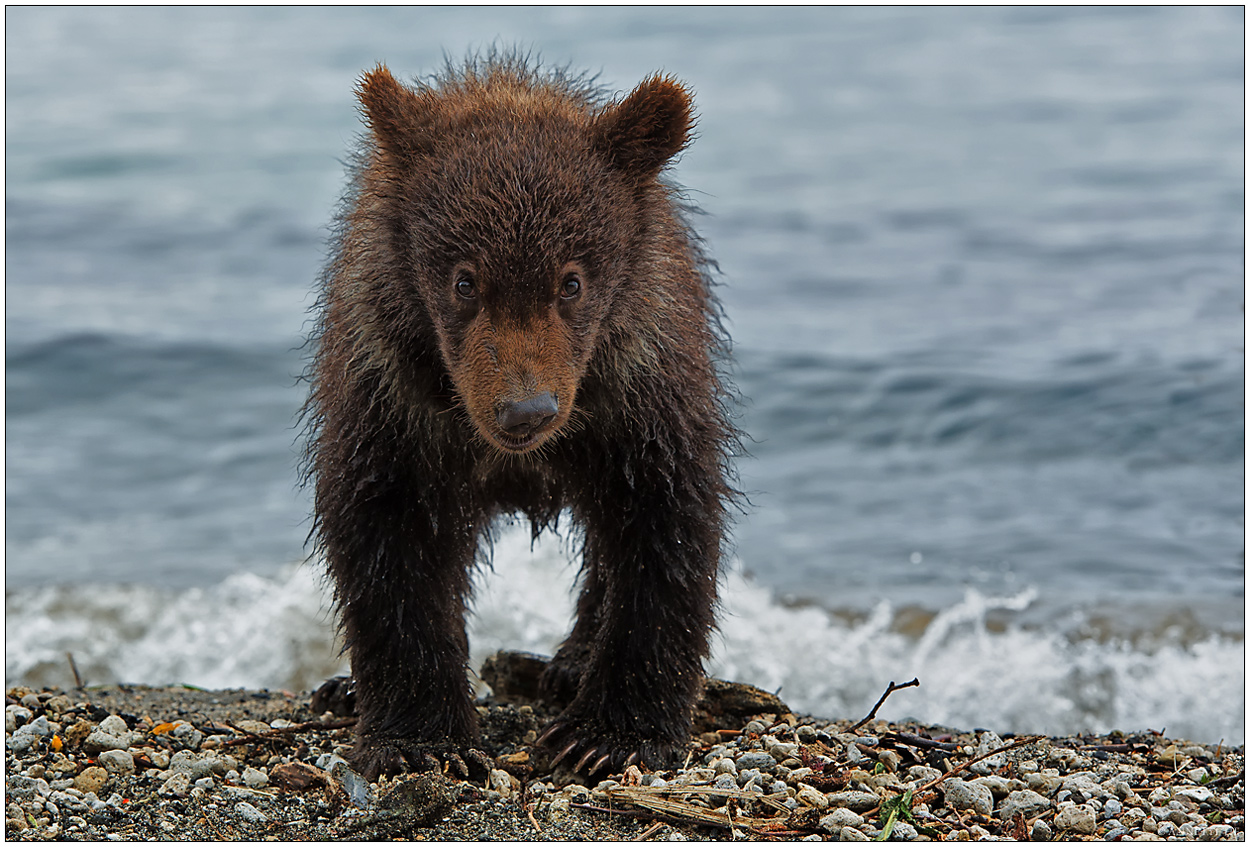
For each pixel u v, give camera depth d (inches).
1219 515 668.7
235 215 1337.4
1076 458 749.9
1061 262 1120.2
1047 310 999.0
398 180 303.9
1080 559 626.5
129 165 1531.7
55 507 722.2
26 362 918.4
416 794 297.4
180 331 984.9
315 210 1357.0
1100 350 889.5
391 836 290.5
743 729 363.6
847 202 1352.1
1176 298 1008.9
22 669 550.6
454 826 296.7
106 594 615.5
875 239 1224.2
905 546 652.1
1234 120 1630.2
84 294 1081.4
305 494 719.7
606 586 346.0
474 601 403.2
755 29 2329.0
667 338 321.1
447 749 328.5
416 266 297.4
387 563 325.4
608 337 310.8
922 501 709.3
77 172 1494.8
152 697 422.0
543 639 578.9
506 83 340.8
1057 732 491.8
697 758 337.4
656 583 330.6
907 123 1711.4
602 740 338.0
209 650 572.4
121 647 573.9
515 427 276.1
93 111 1811.0
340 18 2341.3
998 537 655.8
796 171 1487.5
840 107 1806.1
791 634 566.6
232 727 366.3
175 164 1536.7
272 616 593.9
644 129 302.7
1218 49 2080.5
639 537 330.3
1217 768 350.0
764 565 634.8
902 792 307.6
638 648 333.4
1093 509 685.9
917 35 2283.5
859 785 312.7
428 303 294.8
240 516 714.8
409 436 320.8
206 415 855.7
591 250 289.1
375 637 327.9
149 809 299.6
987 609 581.0
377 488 322.7
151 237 1261.1
